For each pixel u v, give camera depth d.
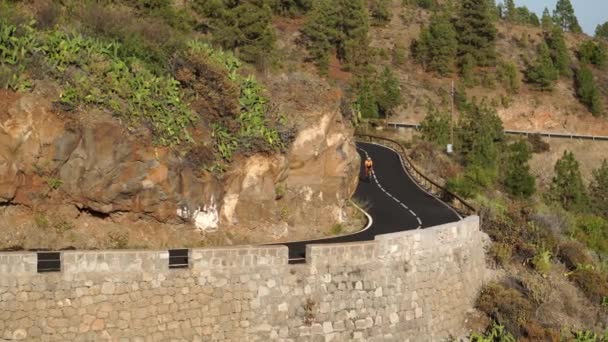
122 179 25.44
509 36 102.19
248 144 28.52
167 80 27.89
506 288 27.97
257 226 28.78
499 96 86.62
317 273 22.05
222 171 27.78
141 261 19.67
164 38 32.12
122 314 19.34
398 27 97.94
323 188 31.47
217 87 28.62
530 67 93.69
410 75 85.81
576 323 28.19
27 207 24.67
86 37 28.83
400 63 88.06
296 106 31.14
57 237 24.72
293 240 29.05
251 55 51.69
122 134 25.52
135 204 25.78
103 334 19.11
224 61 30.97
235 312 20.72
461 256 26.56
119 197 25.50
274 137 29.19
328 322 22.02
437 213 34.72
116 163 25.38
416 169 45.06
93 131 25.17
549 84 90.44
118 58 27.73
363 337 22.61
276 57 55.91
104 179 25.25
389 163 48.41
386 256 23.58
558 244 33.47
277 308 21.27
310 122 30.95
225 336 20.53
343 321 22.31
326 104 31.67
